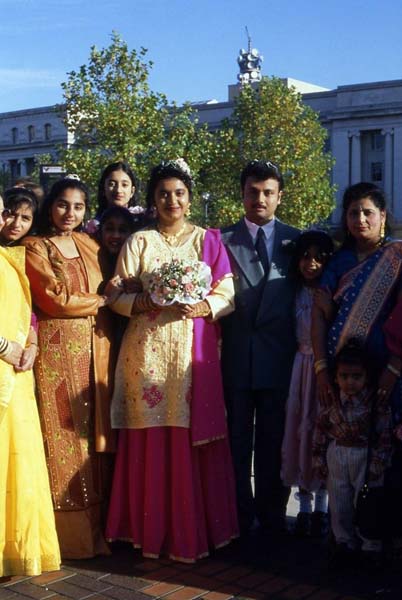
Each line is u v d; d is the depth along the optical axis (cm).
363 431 437
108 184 616
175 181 475
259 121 2491
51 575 436
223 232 514
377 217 452
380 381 433
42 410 462
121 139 2059
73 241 481
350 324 447
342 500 444
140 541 466
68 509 461
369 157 4184
